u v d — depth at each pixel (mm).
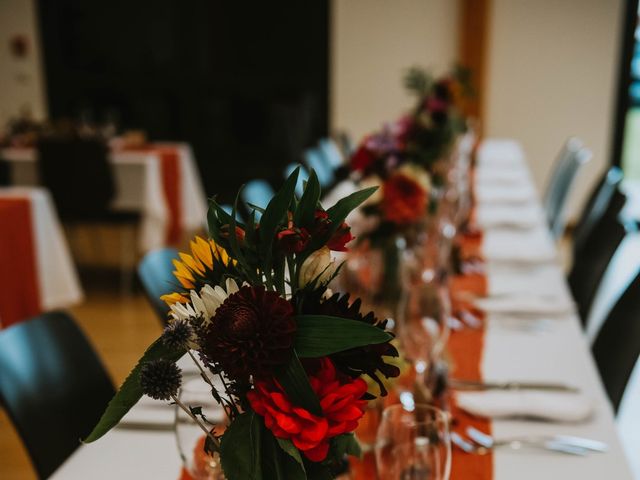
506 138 7066
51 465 1497
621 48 6707
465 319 1948
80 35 7602
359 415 750
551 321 1952
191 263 828
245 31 7492
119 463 1246
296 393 737
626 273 5223
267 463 763
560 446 1298
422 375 1396
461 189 3018
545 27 6781
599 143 6914
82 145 4766
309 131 7570
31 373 1533
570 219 6922
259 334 730
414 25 7102
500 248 2779
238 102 7676
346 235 826
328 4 7234
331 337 747
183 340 722
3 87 7703
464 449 1290
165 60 7641
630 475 1219
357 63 7312
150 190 4977
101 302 4723
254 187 3061
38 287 3807
